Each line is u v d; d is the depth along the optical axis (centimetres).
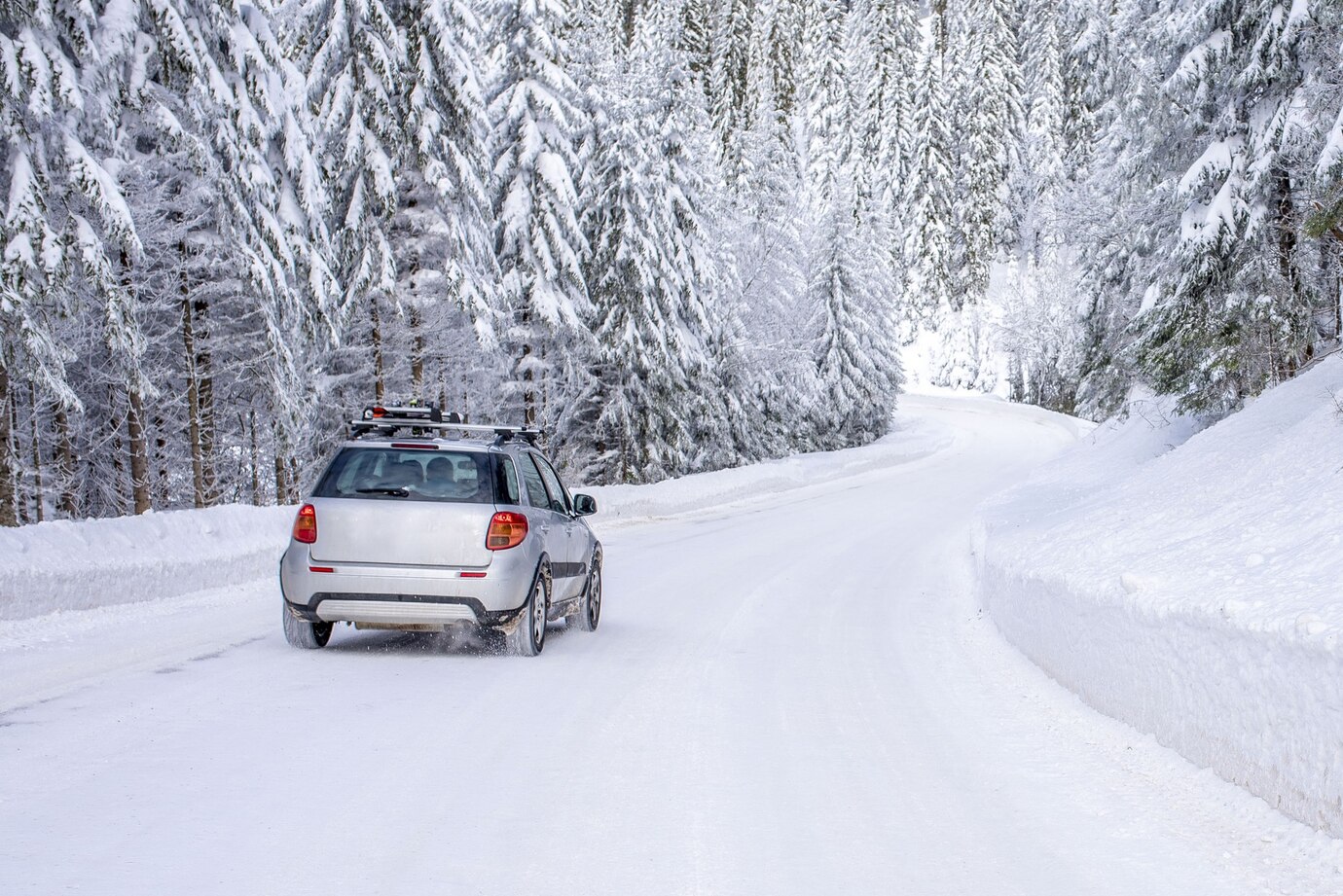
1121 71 2914
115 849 390
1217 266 1941
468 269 2464
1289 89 1816
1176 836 448
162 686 694
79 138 1548
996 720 684
